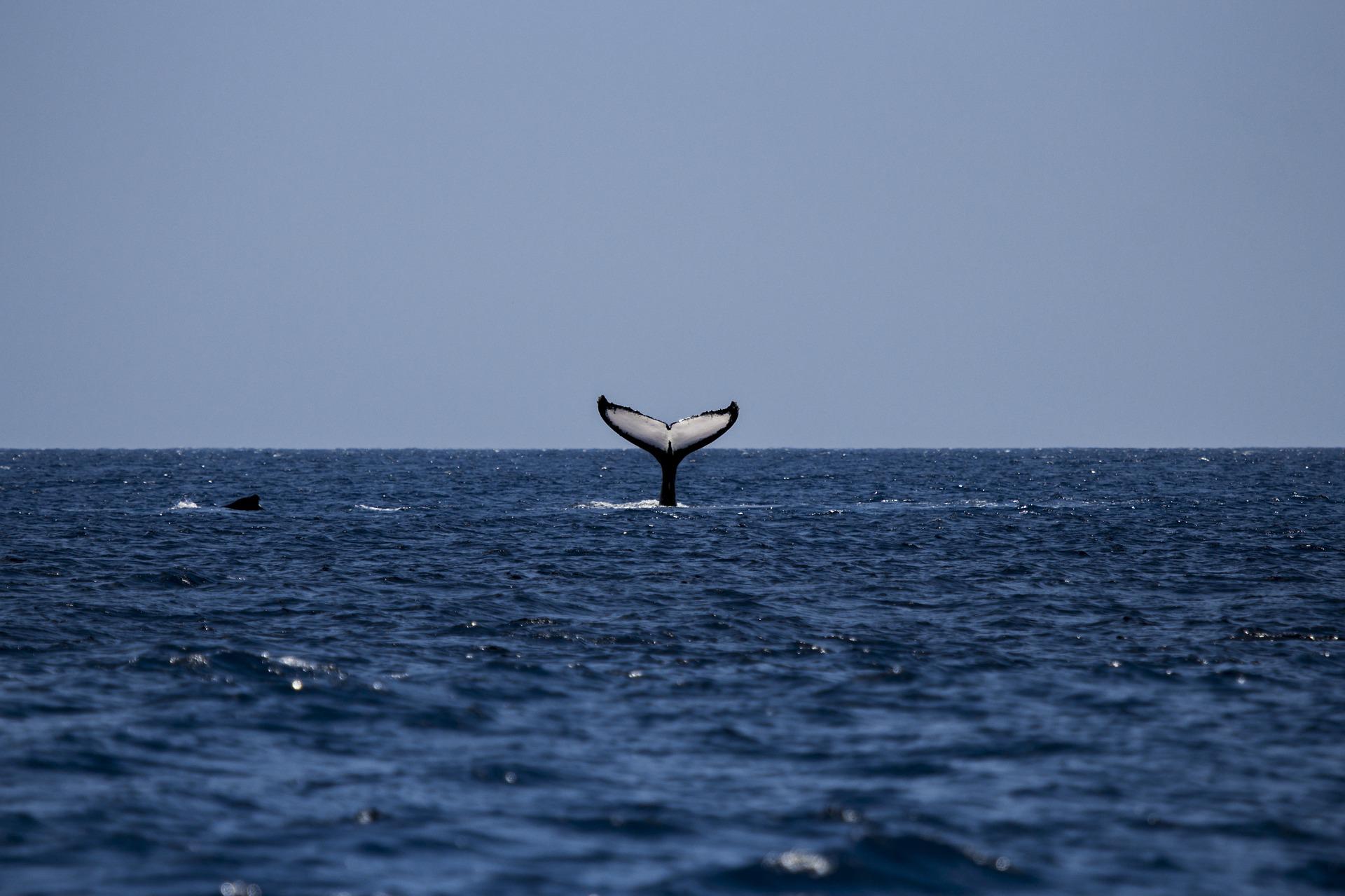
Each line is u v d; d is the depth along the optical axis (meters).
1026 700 63.03
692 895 37.88
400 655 72.56
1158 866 40.38
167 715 57.56
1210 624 85.38
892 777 49.84
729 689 64.94
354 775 49.44
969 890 38.56
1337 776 50.03
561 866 40.09
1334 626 84.69
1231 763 51.91
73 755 50.84
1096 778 49.75
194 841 41.72
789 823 44.19
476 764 50.97
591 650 74.88
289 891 37.59
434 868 39.69
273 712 58.75
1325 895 38.25
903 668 70.25
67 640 75.31
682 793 47.59
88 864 39.38
